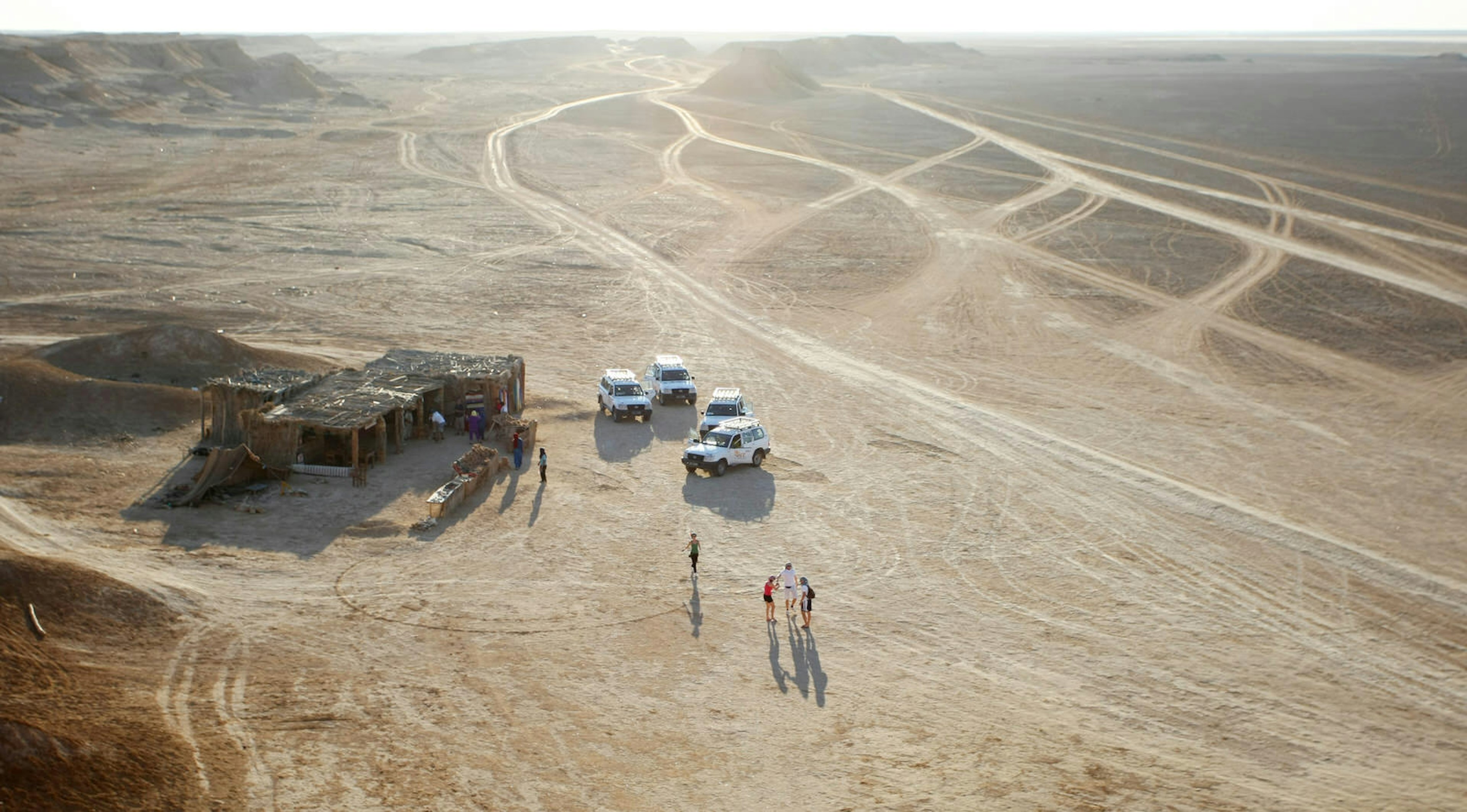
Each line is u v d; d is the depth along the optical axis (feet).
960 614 92.99
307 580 94.63
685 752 71.15
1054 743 73.82
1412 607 96.58
